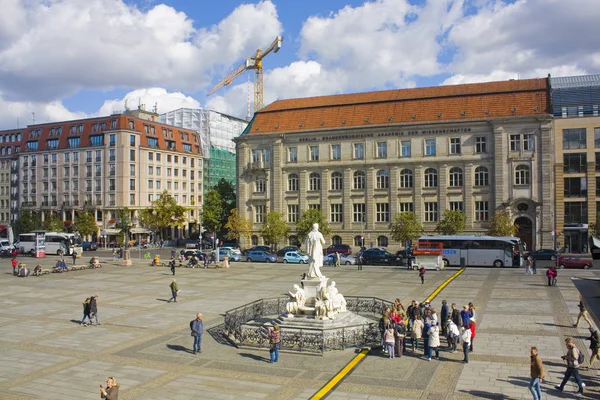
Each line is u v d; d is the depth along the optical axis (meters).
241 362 23.84
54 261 75.69
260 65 146.12
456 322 27.02
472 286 45.00
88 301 31.81
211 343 27.27
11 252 85.75
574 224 77.31
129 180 110.44
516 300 37.53
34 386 20.91
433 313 25.19
